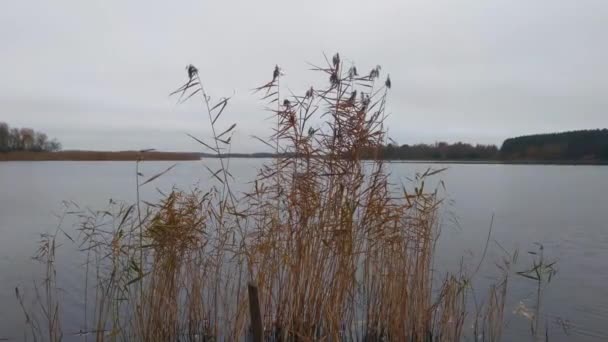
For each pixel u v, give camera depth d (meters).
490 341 7.75
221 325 7.58
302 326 6.96
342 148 6.98
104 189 34.12
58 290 10.16
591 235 17.94
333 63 7.04
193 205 7.21
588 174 68.94
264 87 7.36
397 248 7.52
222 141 7.17
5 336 7.77
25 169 80.69
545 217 22.94
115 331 6.84
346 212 6.81
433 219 8.12
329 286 6.92
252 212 7.50
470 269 12.54
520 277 11.89
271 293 7.31
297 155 7.21
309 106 7.12
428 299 7.77
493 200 30.73
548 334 8.19
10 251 13.84
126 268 6.97
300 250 7.02
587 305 9.73
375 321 7.74
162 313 6.88
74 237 15.65
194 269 7.39
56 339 7.40
